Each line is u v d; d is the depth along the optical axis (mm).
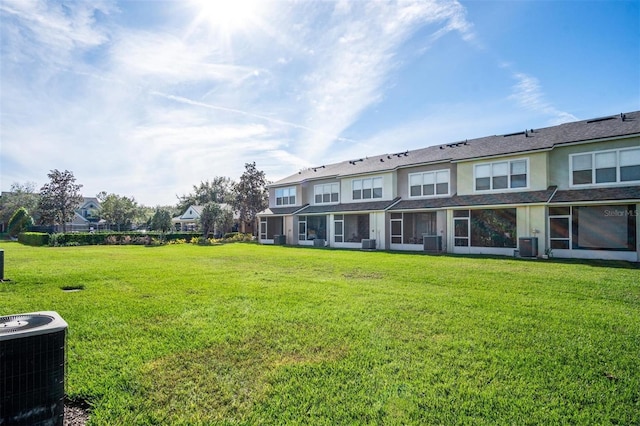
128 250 23688
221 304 6883
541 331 5168
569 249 16266
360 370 3838
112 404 3135
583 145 16359
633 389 3424
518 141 19391
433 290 8266
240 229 44000
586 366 3945
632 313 6164
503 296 7551
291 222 29969
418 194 22641
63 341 2441
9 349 2182
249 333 5055
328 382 3570
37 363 2281
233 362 4059
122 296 7684
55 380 2361
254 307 6621
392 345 4586
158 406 3125
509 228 18328
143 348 4473
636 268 12148
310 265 13609
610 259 15164
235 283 9375
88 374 3719
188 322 5633
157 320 5762
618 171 15406
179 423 2857
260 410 3066
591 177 16125
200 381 3592
